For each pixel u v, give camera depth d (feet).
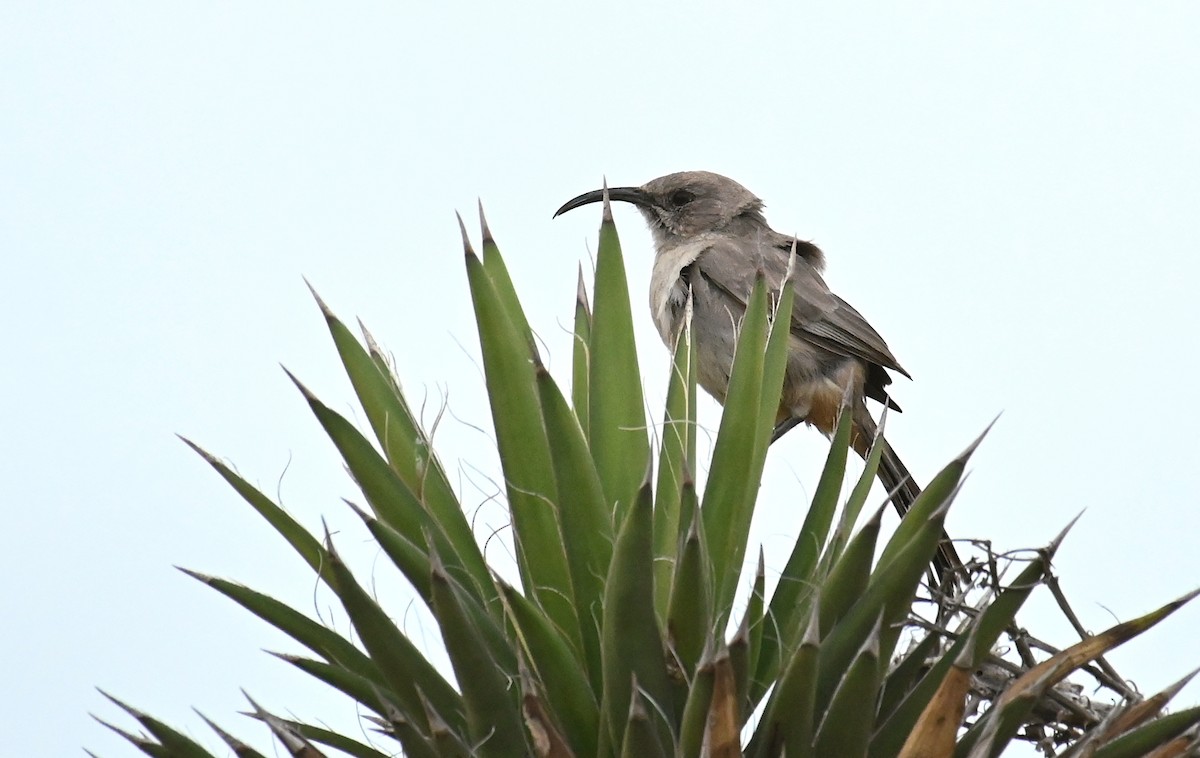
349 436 18.61
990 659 19.71
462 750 15.49
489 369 18.67
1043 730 20.27
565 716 17.07
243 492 18.57
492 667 16.10
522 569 18.97
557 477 17.65
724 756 14.55
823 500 19.01
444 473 19.52
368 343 21.18
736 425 18.60
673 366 19.95
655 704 15.90
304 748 15.61
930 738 15.30
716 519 18.44
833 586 17.03
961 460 17.63
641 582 15.78
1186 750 16.49
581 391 21.15
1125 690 19.29
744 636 15.10
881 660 17.22
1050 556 16.98
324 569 18.45
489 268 20.85
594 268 20.01
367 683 18.21
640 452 19.52
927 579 22.20
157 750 17.12
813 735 16.81
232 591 18.19
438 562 15.61
